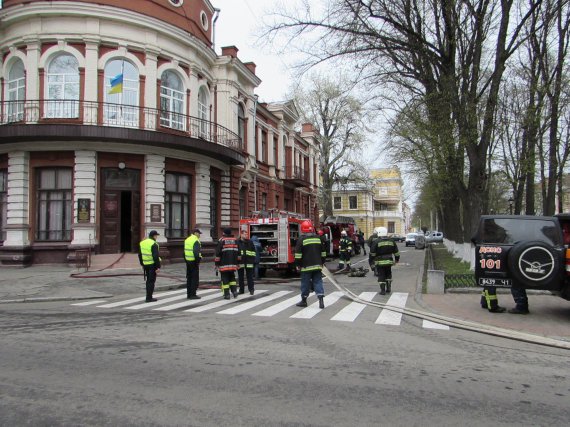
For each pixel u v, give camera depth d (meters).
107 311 9.84
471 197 16.22
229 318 8.88
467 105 15.55
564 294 8.52
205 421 3.88
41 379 5.01
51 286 13.78
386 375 5.21
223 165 25.19
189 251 11.86
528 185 19.95
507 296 11.45
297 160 40.28
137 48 20.14
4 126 18.03
